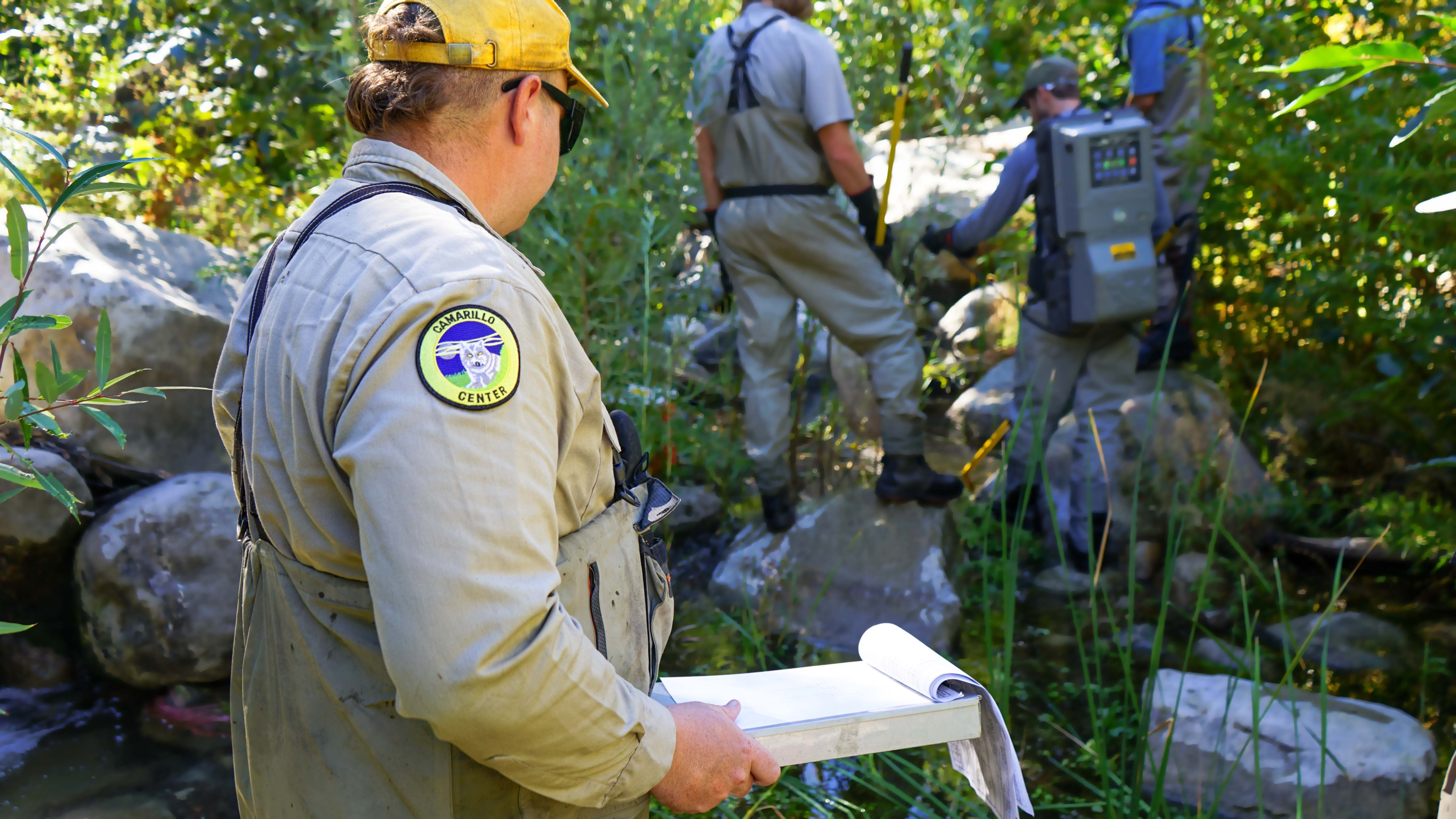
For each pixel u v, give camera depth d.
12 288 3.04
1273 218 3.58
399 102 1.11
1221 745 2.29
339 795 1.06
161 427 3.21
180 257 3.53
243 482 1.16
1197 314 4.16
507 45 1.13
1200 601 2.40
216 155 4.34
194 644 2.84
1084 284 3.45
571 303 3.57
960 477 3.80
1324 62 1.57
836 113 3.28
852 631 3.30
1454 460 1.92
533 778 0.98
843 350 4.41
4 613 2.90
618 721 1.00
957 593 3.43
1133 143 3.38
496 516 0.91
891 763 2.41
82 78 4.51
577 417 1.07
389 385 0.92
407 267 0.98
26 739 2.65
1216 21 3.65
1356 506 3.62
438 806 1.04
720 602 3.52
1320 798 1.90
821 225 3.40
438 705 0.88
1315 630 2.04
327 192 1.13
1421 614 3.18
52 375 1.49
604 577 1.16
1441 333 3.14
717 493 4.18
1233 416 3.90
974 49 4.07
